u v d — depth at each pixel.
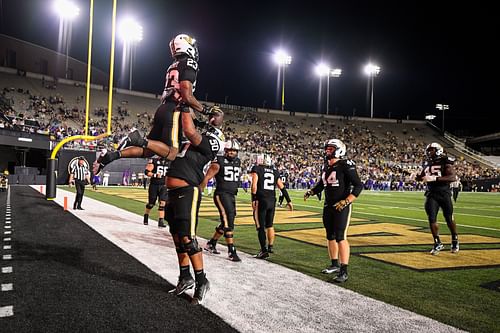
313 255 6.39
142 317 3.44
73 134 31.88
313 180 40.09
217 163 5.92
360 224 10.98
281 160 42.62
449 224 6.93
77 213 11.23
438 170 6.87
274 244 7.41
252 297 4.06
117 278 4.62
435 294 4.38
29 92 36.75
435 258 6.38
